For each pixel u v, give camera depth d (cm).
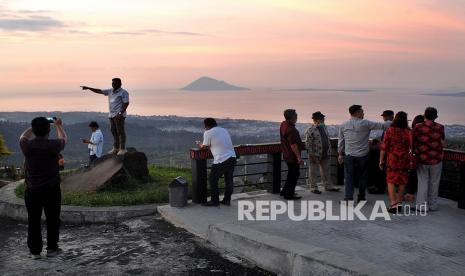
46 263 551
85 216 742
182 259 554
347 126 761
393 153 704
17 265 547
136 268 528
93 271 521
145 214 758
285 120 804
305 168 928
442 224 648
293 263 481
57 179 563
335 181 948
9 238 670
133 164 964
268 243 519
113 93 960
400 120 705
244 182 1042
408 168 704
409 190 812
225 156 757
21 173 1470
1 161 1580
